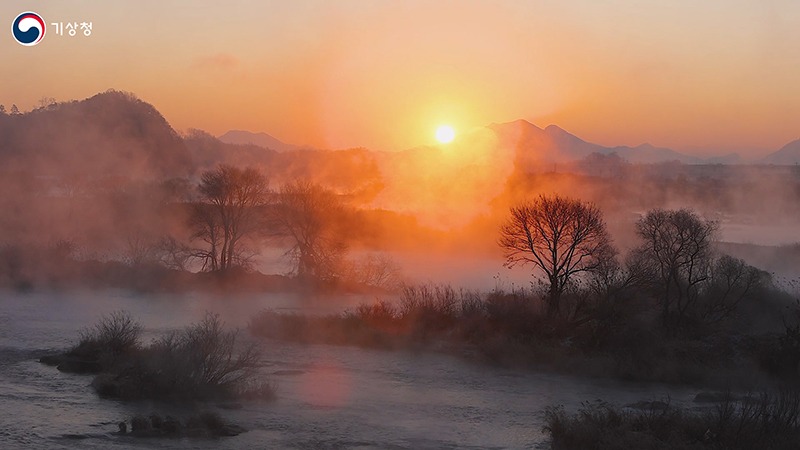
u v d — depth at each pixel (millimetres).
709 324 47312
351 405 33719
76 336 47375
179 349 34719
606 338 44938
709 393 36688
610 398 36625
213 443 27297
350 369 41531
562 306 49344
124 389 32844
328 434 29062
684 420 27719
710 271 54906
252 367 37531
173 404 32219
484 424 31375
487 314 50906
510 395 36875
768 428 26188
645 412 30656
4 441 26641
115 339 40125
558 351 43781
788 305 50312
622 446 25328
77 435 27516
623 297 46438
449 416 32594
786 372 40500
